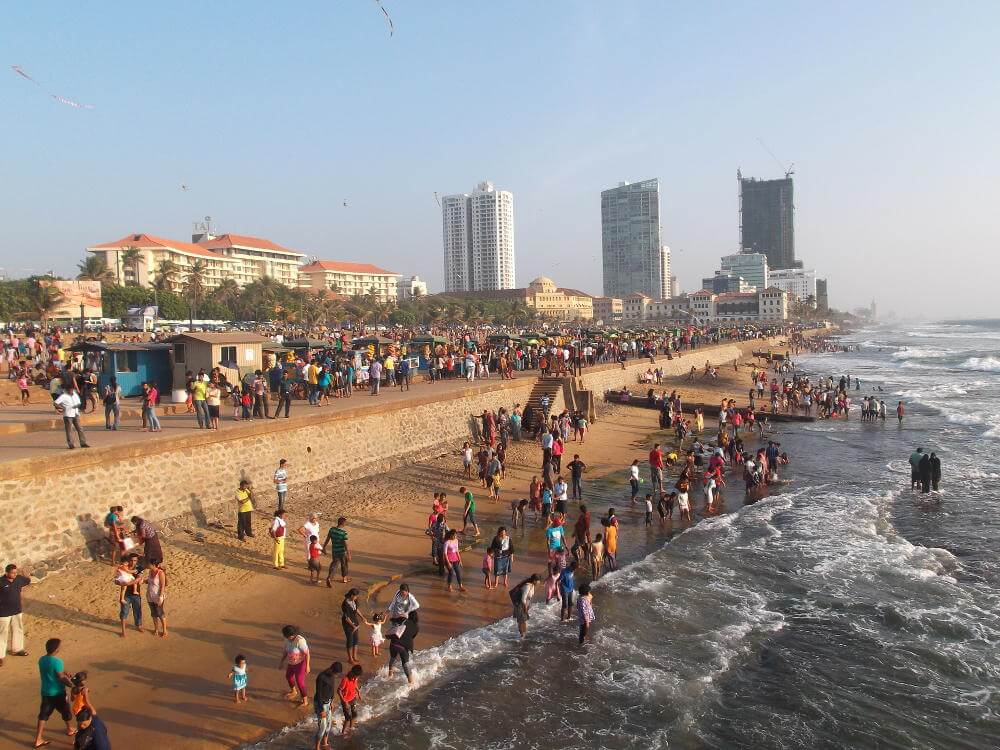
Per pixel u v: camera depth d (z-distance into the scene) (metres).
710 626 14.91
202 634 13.68
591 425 39.06
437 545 17.58
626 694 12.23
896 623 15.08
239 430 20.38
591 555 17.62
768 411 46.38
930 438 37.84
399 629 12.30
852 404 52.56
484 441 30.70
